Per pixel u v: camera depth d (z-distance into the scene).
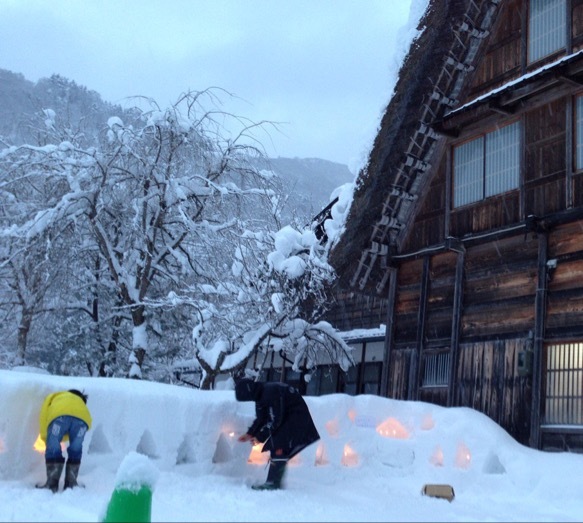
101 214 14.11
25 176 13.52
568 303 9.52
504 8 11.70
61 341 16.73
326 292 13.66
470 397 10.73
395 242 13.12
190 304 13.25
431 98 12.06
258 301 12.70
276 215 14.15
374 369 16.48
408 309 12.62
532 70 10.91
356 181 12.35
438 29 11.35
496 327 10.60
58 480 5.91
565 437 9.12
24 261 13.55
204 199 13.95
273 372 20.39
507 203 10.87
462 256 11.48
